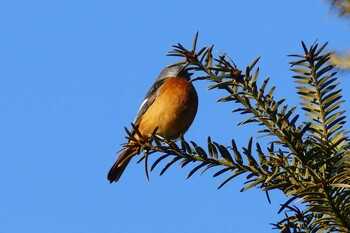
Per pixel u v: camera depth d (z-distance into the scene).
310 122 4.96
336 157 4.80
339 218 4.50
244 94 5.25
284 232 4.84
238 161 5.00
